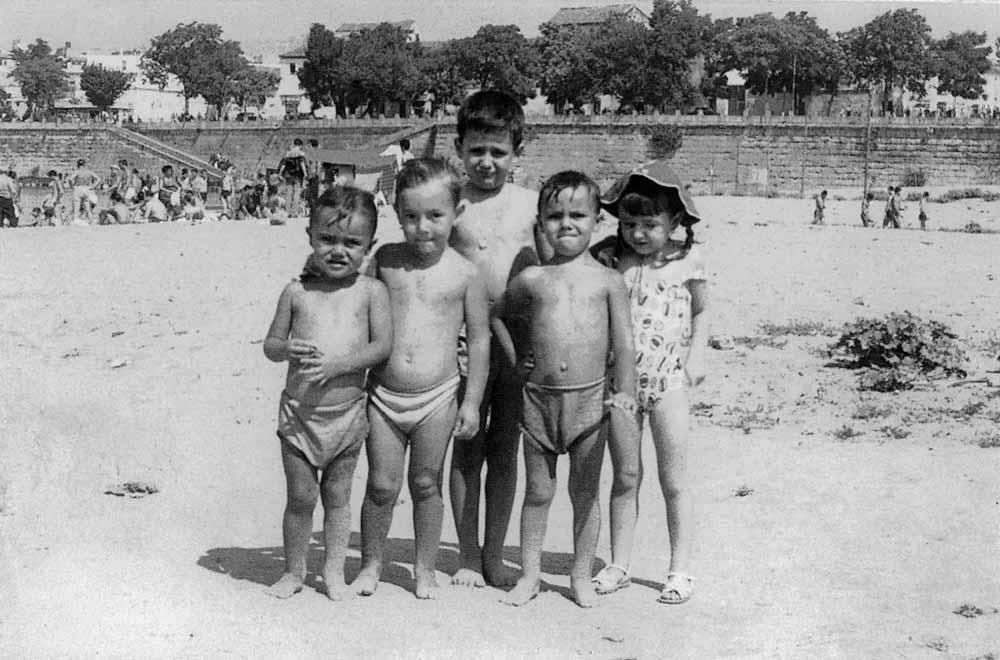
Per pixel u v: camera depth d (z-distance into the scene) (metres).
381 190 22.95
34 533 5.28
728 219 26.95
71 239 15.30
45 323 9.57
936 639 4.59
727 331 10.98
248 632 4.51
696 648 4.49
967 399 8.00
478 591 4.93
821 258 17.12
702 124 50.62
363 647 4.43
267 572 5.01
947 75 55.78
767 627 4.63
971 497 5.96
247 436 6.70
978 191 38.09
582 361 4.74
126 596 4.73
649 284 4.96
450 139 54.69
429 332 4.74
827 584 5.02
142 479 5.96
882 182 48.28
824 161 49.00
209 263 13.25
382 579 5.00
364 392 4.76
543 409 4.77
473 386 4.80
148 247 14.62
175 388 7.56
